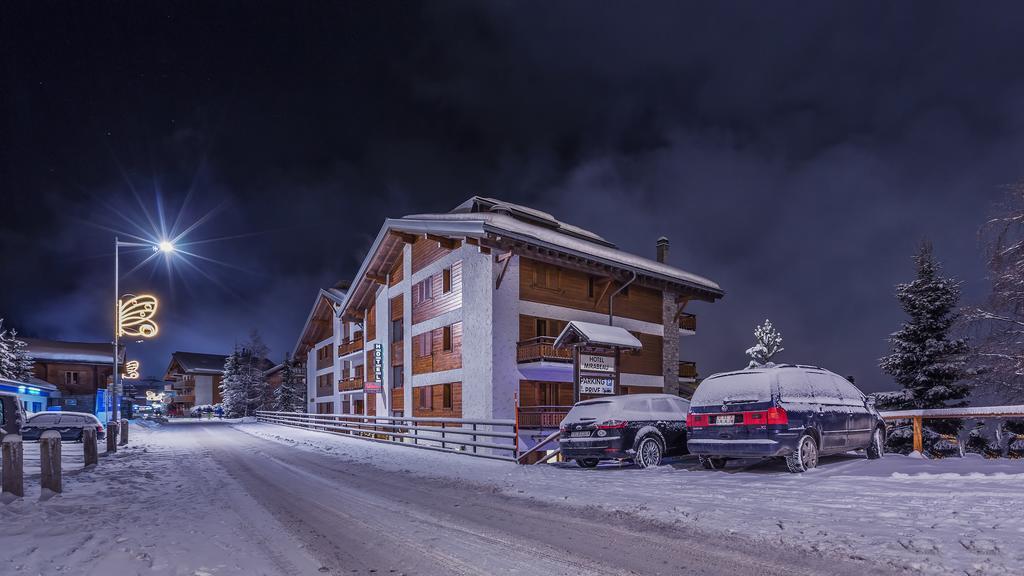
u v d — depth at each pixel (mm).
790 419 10141
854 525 5965
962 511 6246
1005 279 19234
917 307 26141
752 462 12266
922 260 26656
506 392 25359
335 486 11344
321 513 8305
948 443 24328
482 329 25719
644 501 8133
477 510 8305
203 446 23141
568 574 5023
